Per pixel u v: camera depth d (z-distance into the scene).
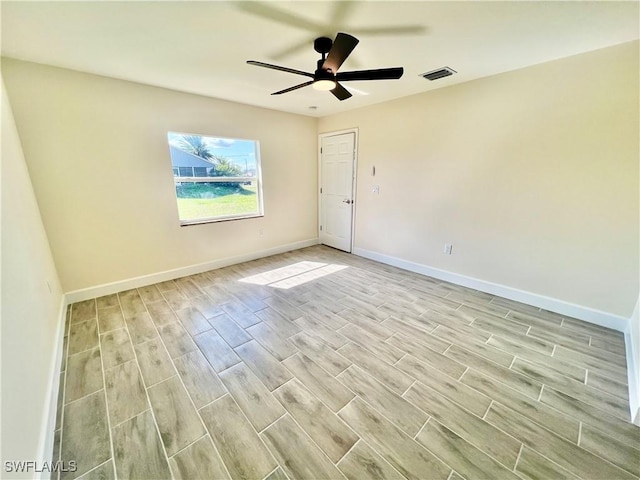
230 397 1.68
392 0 1.51
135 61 2.34
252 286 3.32
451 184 3.20
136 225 3.15
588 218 2.37
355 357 2.04
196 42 2.00
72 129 2.62
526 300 2.83
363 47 2.10
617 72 2.08
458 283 3.35
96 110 2.72
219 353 2.09
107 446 1.38
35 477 1.14
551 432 1.45
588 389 1.73
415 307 2.79
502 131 2.71
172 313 2.67
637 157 2.10
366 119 3.95
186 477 1.24
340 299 2.97
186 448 1.37
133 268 3.20
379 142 3.85
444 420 1.52
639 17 1.67
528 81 2.48
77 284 2.87
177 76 2.71
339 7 1.58
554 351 2.09
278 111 4.19
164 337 2.29
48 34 1.86
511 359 2.01
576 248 2.46
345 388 1.75
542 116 2.46
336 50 1.74
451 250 3.35
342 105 3.89
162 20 1.70
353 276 3.63
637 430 1.46
